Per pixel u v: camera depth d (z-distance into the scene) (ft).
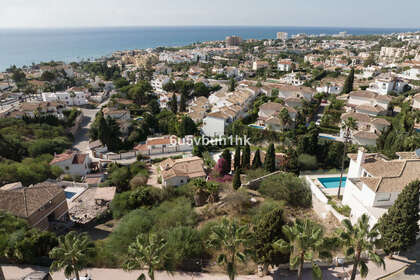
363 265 96.68
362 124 295.48
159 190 202.18
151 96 524.93
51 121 379.76
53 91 581.94
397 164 157.48
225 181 219.20
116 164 279.08
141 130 368.89
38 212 159.33
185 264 127.24
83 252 104.01
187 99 528.63
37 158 274.77
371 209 139.64
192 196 190.80
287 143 288.92
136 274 123.54
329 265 123.34
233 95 423.64
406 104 329.52
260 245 114.62
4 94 547.49
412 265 120.88
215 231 107.24
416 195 113.91
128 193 202.59
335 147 255.50
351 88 422.00
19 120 363.35
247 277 119.44
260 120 337.93
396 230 117.19
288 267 123.54
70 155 270.67
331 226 151.33
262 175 215.31
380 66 627.46
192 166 237.86
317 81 544.21
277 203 165.17
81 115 451.94
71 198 215.72
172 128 366.22
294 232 98.43
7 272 123.24
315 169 252.83
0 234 132.36
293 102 364.17
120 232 140.77
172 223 151.64
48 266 127.13
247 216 158.92
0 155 262.47
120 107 460.55
